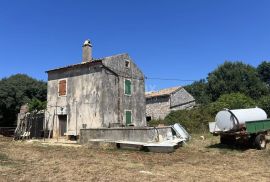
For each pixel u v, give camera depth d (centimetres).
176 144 1883
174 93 4281
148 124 3625
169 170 1253
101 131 2208
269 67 6353
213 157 1612
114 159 1558
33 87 4950
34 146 2178
